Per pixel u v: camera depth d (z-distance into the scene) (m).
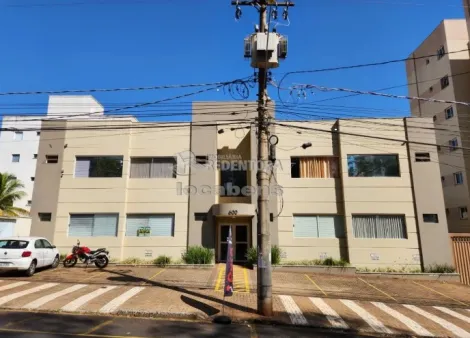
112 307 9.87
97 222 19.69
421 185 19.30
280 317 9.70
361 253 18.75
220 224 20.08
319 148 20.25
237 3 10.79
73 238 19.42
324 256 19.06
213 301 11.13
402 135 19.95
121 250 19.19
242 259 19.67
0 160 42.03
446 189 30.92
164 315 9.43
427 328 9.44
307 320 9.52
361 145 19.89
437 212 18.95
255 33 10.90
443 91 31.83
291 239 19.20
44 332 7.40
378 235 19.08
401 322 9.87
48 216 19.77
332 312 10.51
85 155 20.34
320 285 14.92
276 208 19.39
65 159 20.36
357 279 16.72
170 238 19.38
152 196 19.89
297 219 19.61
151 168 20.41
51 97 41.47
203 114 20.55
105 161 20.34
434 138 19.70
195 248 18.61
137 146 20.50
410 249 18.72
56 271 16.11
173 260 18.95
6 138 42.56
